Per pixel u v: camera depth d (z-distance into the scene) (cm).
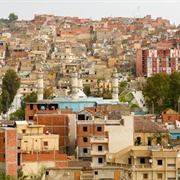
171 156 17325
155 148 18112
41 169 18250
